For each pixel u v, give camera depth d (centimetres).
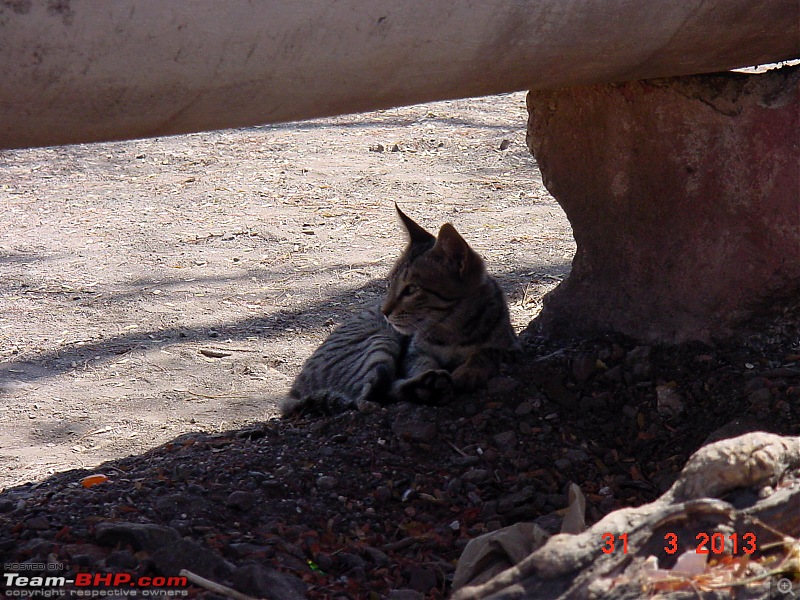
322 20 443
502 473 646
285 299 1162
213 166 1805
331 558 536
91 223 1505
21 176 1800
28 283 1248
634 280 770
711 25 570
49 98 407
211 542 527
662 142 713
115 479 645
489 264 1209
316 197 1580
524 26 507
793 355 709
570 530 489
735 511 391
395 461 658
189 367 984
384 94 504
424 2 467
